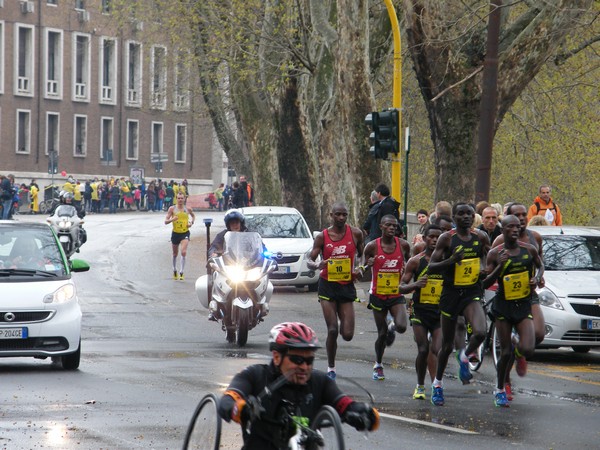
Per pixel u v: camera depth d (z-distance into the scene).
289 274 55.59
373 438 20.08
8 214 111.19
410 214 67.88
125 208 153.38
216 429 13.22
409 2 53.38
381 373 27.94
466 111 53.81
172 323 41.84
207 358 31.66
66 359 29.02
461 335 28.97
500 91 52.66
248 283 35.53
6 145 156.88
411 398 25.17
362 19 61.44
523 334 24.50
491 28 46.22
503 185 74.56
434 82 54.00
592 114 69.31
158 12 87.12
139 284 57.50
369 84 61.88
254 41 77.44
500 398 24.22
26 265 30.19
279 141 78.19
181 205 60.66
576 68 66.38
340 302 27.88
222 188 169.00
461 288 24.58
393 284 27.50
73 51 165.25
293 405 12.91
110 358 31.50
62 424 20.89
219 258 36.12
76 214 66.88
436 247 24.70
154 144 179.88
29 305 28.58
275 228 57.56
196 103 104.81
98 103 169.75
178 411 22.39
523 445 19.75
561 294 32.56
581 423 22.19
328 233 27.67
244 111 86.94
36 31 160.00
